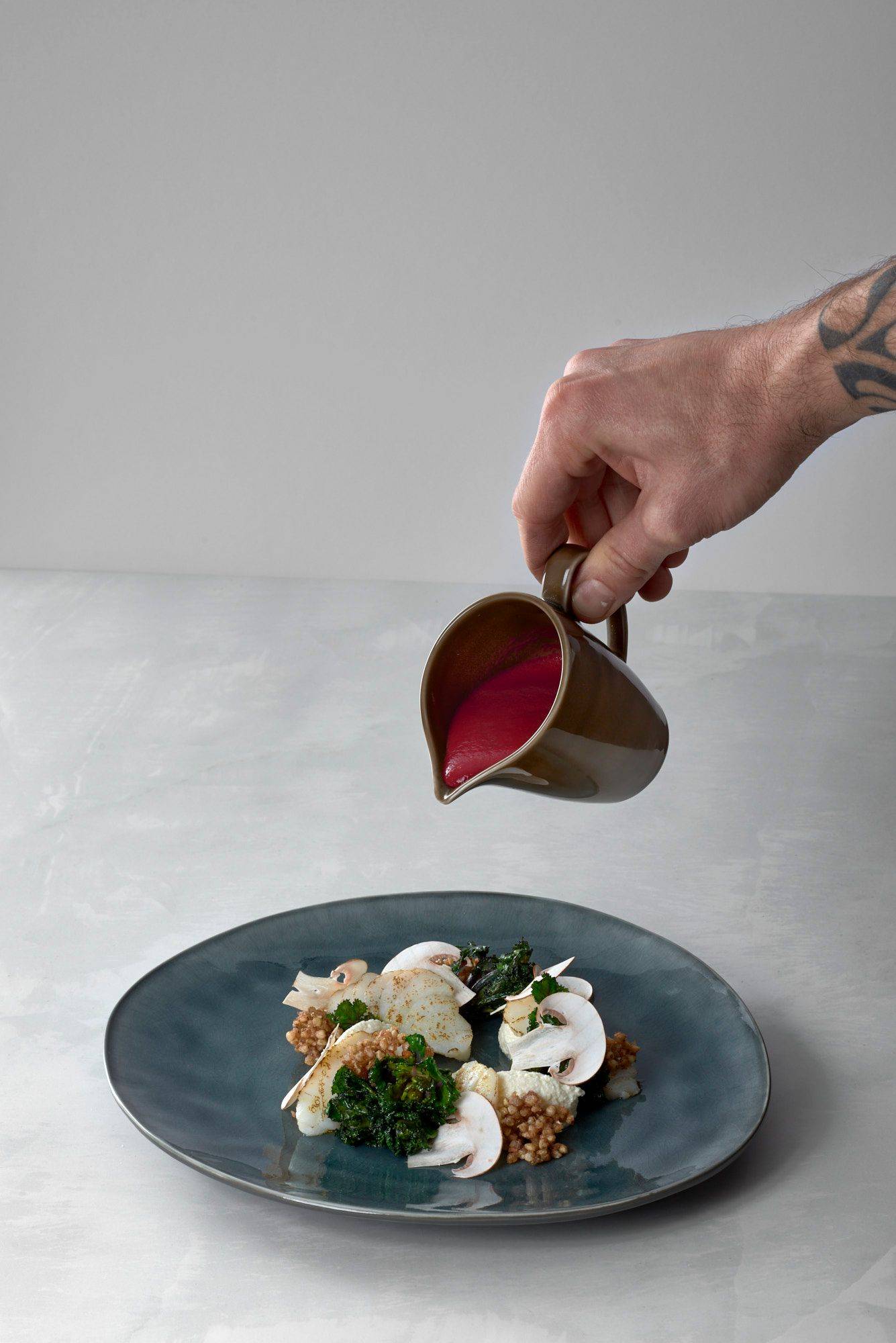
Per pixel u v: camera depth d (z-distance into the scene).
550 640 0.99
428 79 2.07
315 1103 0.94
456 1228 0.90
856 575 2.27
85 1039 1.02
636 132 2.07
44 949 1.10
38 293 2.20
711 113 2.06
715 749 1.36
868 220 2.09
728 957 1.08
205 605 1.96
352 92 2.08
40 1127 0.96
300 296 2.19
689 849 1.21
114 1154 0.94
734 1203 0.91
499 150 2.09
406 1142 0.92
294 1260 0.89
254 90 2.09
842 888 1.16
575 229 2.12
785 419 0.96
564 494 1.00
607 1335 0.86
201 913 1.14
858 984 1.06
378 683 1.58
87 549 2.33
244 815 1.26
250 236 2.16
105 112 2.11
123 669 1.63
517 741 0.95
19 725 1.43
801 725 1.40
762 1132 0.95
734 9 2.00
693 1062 0.97
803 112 2.04
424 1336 0.86
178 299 2.20
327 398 2.24
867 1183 0.92
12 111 2.11
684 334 0.98
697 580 2.30
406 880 1.17
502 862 1.20
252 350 2.22
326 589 2.08
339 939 1.07
